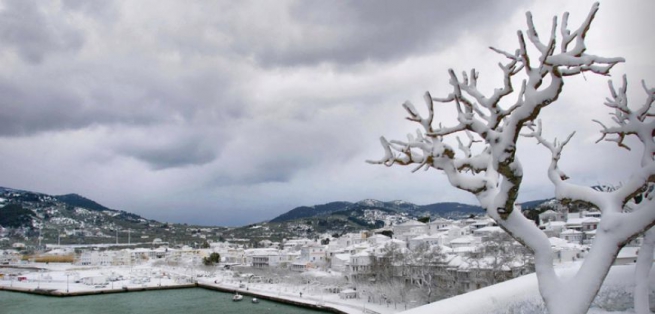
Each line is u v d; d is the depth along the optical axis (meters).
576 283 7.94
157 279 146.88
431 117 8.71
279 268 146.00
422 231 138.25
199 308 91.31
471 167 10.49
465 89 8.62
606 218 8.29
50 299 109.31
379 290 82.94
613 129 13.18
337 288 99.19
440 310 9.51
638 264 11.41
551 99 7.49
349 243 159.38
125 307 94.38
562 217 108.31
